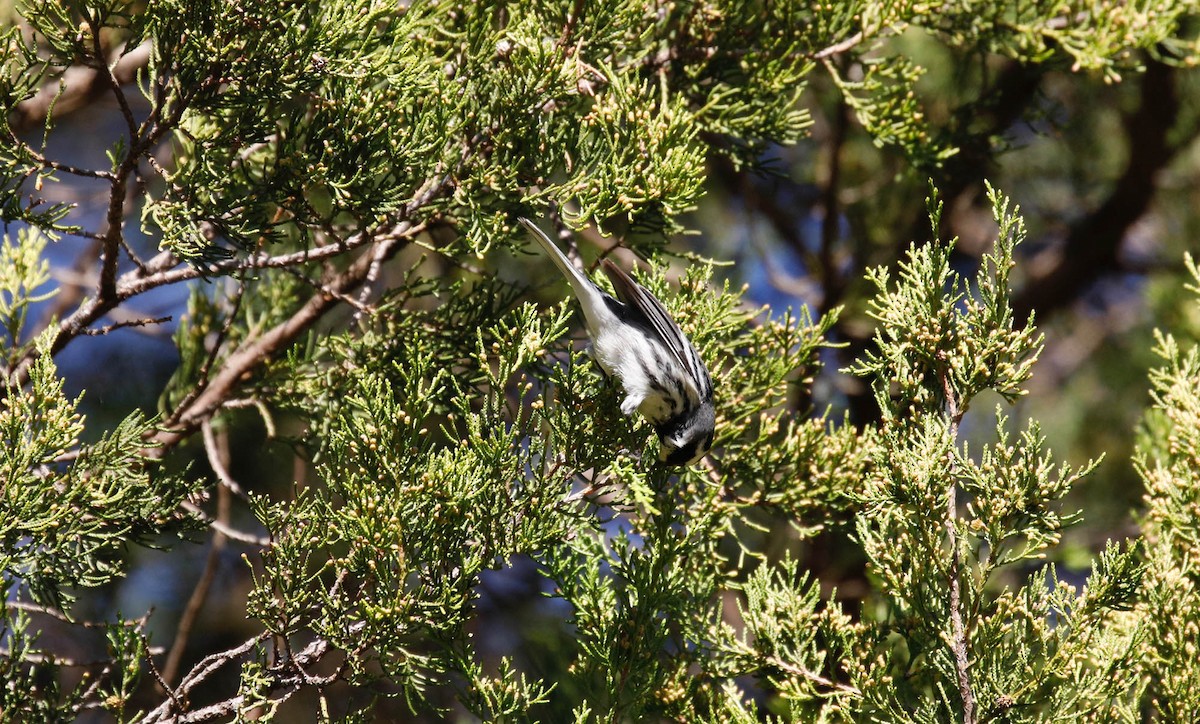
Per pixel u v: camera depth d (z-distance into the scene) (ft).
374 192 24.84
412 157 24.73
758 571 27.04
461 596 22.93
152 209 23.53
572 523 25.22
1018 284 54.24
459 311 29.45
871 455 25.20
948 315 23.68
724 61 31.45
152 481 27.76
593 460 25.67
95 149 52.80
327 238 34.14
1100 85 50.26
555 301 45.39
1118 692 22.70
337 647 23.07
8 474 22.38
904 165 38.83
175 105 23.67
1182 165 51.83
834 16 30.76
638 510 27.63
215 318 36.35
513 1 28.02
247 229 24.62
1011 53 33.24
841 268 47.29
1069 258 52.03
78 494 22.98
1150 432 32.53
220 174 24.67
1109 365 52.90
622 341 27.22
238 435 43.39
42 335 24.13
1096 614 22.59
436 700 39.68
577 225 25.72
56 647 42.09
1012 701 22.13
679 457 27.04
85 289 43.34
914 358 24.52
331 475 23.98
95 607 43.04
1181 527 26.18
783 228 48.83
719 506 27.32
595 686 28.78
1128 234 52.47
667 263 29.68
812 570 41.60
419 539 23.18
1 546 22.57
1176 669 23.94
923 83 46.06
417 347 24.34
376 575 22.94
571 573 26.50
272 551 23.30
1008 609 22.62
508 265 46.47
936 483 22.62
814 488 28.78
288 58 23.41
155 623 44.06
